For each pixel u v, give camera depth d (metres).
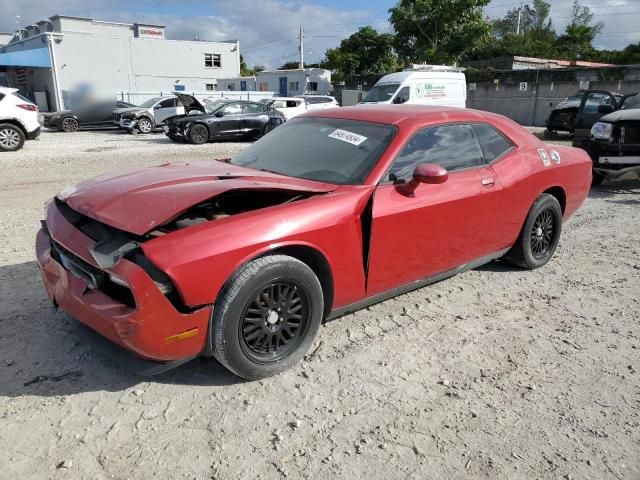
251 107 17.77
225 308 2.72
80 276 2.86
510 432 2.68
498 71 29.30
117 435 2.55
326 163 3.62
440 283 4.59
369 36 41.22
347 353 3.38
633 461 2.51
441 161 3.83
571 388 3.08
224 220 2.81
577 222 6.82
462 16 35.88
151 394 2.88
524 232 4.61
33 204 7.17
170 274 2.54
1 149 13.53
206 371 3.12
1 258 4.81
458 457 2.49
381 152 3.53
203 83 41.91
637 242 5.97
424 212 3.55
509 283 4.63
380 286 3.53
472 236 4.04
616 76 25.45
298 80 38.84
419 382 3.09
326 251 3.11
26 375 3.00
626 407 2.92
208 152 14.22
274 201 3.32
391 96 18.86
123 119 20.89
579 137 9.58
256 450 2.49
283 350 3.08
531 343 3.59
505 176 4.22
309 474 2.35
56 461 2.37
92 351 3.26
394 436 2.62
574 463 2.48
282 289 2.97
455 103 20.44
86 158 12.27
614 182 9.83
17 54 31.98
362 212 3.27
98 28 41.97
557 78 27.11
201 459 2.42
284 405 2.83
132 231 2.61
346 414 2.78
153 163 11.70
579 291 4.50
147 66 38.59
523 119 28.64
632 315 4.06
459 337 3.64
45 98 35.16
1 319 3.62
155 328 2.58
